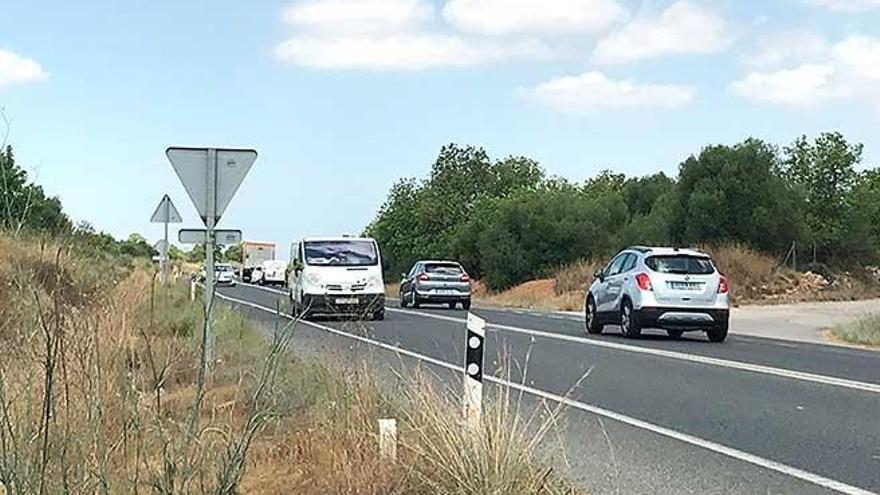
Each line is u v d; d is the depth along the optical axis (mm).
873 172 73562
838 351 20719
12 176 8656
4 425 5672
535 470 7266
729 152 56156
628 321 22609
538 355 18406
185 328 16078
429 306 42688
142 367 7871
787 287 50031
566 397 9812
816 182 65312
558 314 36000
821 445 10070
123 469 6254
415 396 8359
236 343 14547
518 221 61719
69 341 7215
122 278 18109
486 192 92375
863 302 47094
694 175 56906
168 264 31281
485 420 7215
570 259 60312
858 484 8422
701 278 22391
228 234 13484
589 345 20688
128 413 6754
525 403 12289
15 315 7777
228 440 7160
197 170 13383
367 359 11148
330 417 8625
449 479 7004
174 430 7359
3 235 9406
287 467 8031
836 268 60969
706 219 55281
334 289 28672
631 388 14094
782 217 55781
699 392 13742
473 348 7883
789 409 12328
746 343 22375
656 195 71250
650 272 22375
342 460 7527
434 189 87875
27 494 5340
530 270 60969
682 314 22172
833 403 12805
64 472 5453
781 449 9867
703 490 8219
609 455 9492
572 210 61688
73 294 10000
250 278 88125
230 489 6215
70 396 6438
